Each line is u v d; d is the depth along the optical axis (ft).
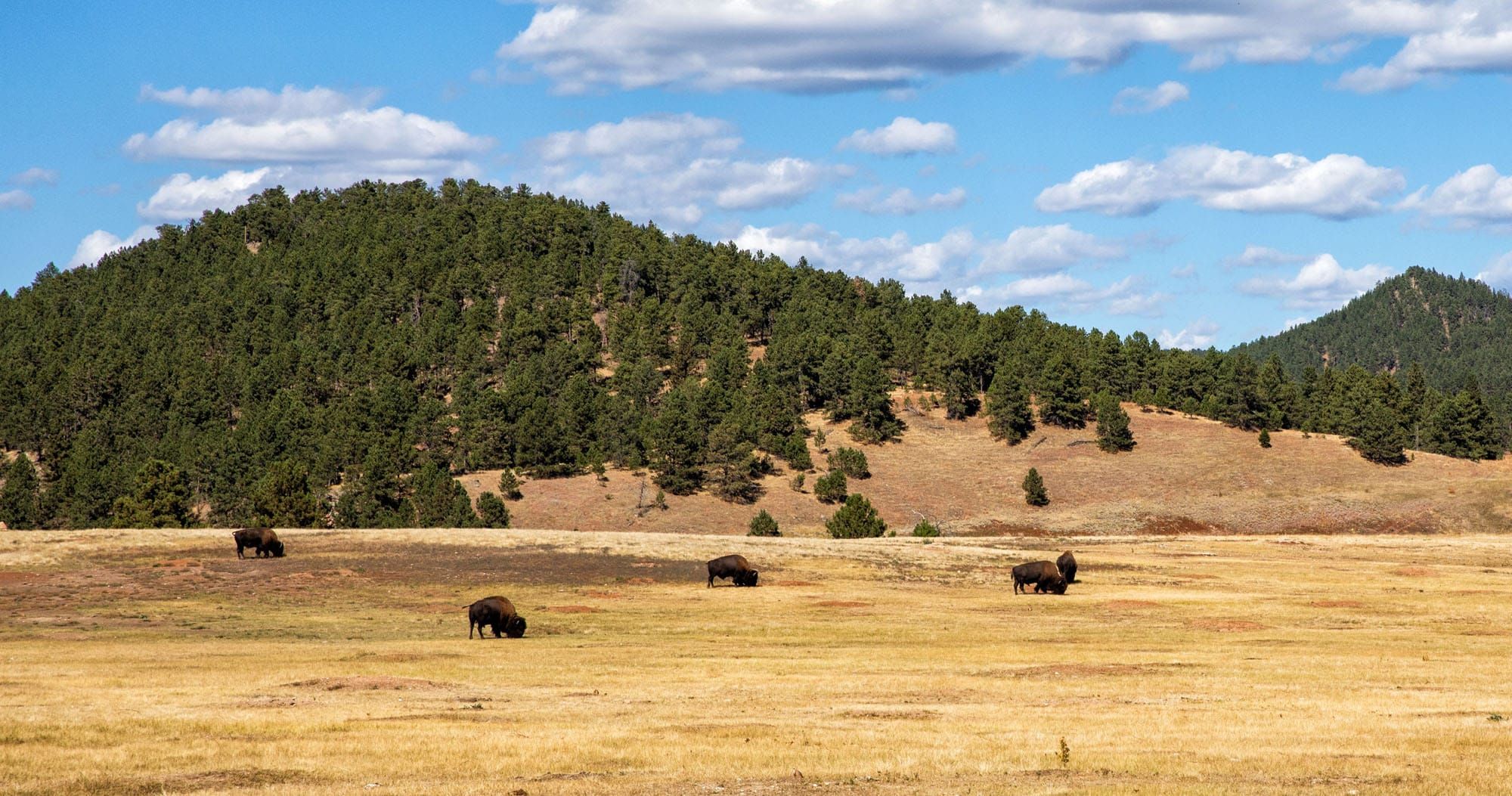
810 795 97.30
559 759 112.16
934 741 121.29
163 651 220.02
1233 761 109.40
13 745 118.42
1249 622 272.92
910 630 260.01
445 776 105.70
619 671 189.78
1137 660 203.21
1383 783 98.73
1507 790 95.40
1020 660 204.13
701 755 113.39
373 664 197.57
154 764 110.01
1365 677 179.22
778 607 304.50
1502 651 218.38
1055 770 106.32
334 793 98.53
